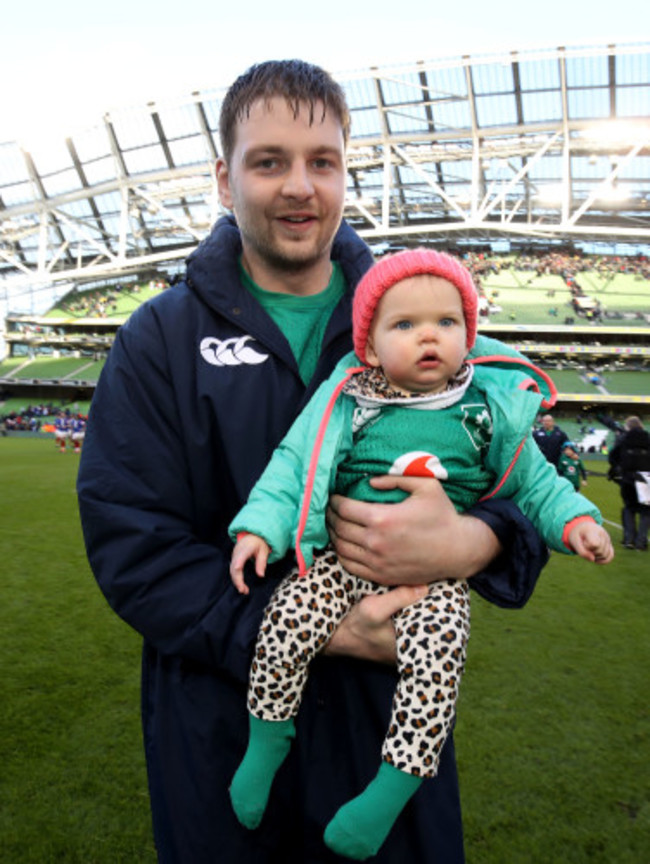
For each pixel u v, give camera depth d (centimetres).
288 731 119
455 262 127
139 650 386
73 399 4531
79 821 230
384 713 128
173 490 134
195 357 140
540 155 3341
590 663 377
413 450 127
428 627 115
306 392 139
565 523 130
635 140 3275
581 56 3005
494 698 327
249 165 134
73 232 4372
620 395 3544
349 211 4128
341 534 123
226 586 125
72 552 644
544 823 230
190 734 128
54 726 293
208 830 126
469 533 121
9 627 423
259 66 136
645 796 247
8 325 4844
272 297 151
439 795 131
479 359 140
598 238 4366
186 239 4388
